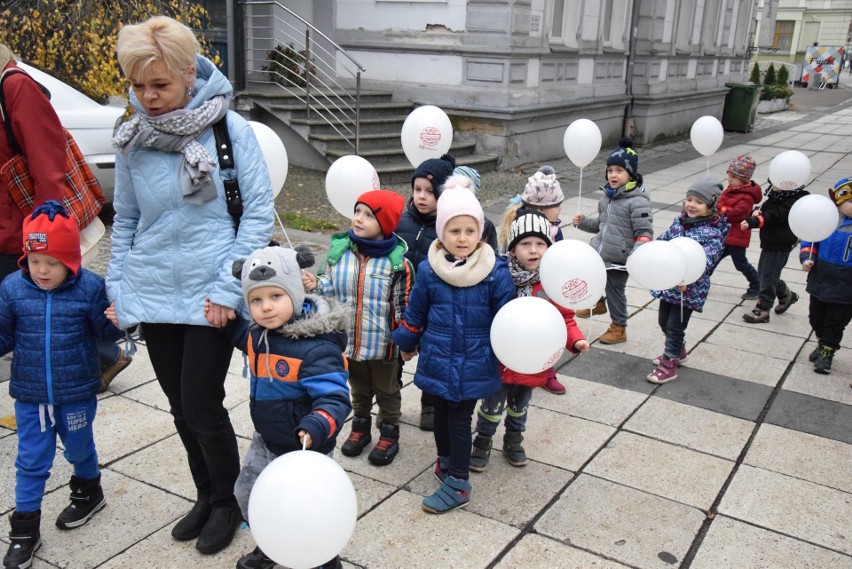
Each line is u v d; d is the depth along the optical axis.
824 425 4.18
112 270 2.83
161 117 2.52
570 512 3.28
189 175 2.58
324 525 1.91
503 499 3.37
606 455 3.78
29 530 2.82
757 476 3.61
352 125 11.02
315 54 11.84
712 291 6.76
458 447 3.22
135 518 3.13
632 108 16.25
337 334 2.60
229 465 2.89
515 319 2.90
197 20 8.64
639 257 4.00
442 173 3.74
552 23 12.89
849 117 23.86
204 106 2.59
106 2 7.71
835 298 4.71
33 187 3.34
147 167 2.63
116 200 2.83
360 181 4.14
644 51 15.97
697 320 5.96
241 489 2.70
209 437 2.80
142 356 4.78
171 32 2.44
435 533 3.10
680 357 4.79
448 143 4.84
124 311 2.73
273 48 12.15
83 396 2.89
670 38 16.70
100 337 2.95
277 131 11.36
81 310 2.85
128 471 3.47
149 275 2.70
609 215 5.18
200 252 2.67
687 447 3.89
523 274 3.53
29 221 2.72
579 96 13.80
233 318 2.67
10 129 3.23
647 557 2.98
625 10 15.22
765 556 3.01
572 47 13.35
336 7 12.41
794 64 43.59
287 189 9.77
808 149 16.31
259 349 2.58
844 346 5.45
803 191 5.70
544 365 2.94
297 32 12.53
